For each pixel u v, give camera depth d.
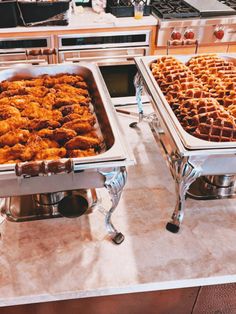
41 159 1.19
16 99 1.50
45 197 1.42
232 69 1.72
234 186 1.60
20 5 2.34
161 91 1.52
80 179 1.19
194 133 1.27
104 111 1.39
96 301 1.23
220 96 1.52
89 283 1.17
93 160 1.13
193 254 1.28
